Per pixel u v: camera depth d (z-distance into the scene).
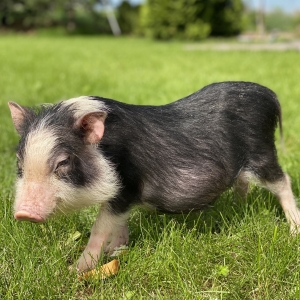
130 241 1.02
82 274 0.88
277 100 1.08
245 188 1.12
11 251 0.93
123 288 0.85
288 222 1.07
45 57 4.91
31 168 0.77
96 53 5.45
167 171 0.92
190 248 0.94
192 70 3.46
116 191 0.87
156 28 8.30
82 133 0.81
